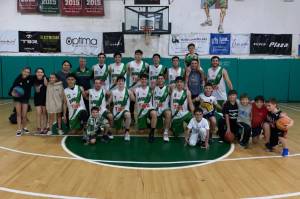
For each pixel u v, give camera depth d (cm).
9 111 858
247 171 429
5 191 358
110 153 505
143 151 518
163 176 409
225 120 571
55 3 1072
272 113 519
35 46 1083
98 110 560
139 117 596
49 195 349
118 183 384
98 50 1088
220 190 365
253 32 1086
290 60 1073
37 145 544
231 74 1077
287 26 1087
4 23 1080
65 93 596
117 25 1085
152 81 667
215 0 1073
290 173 422
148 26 1079
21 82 607
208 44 1084
